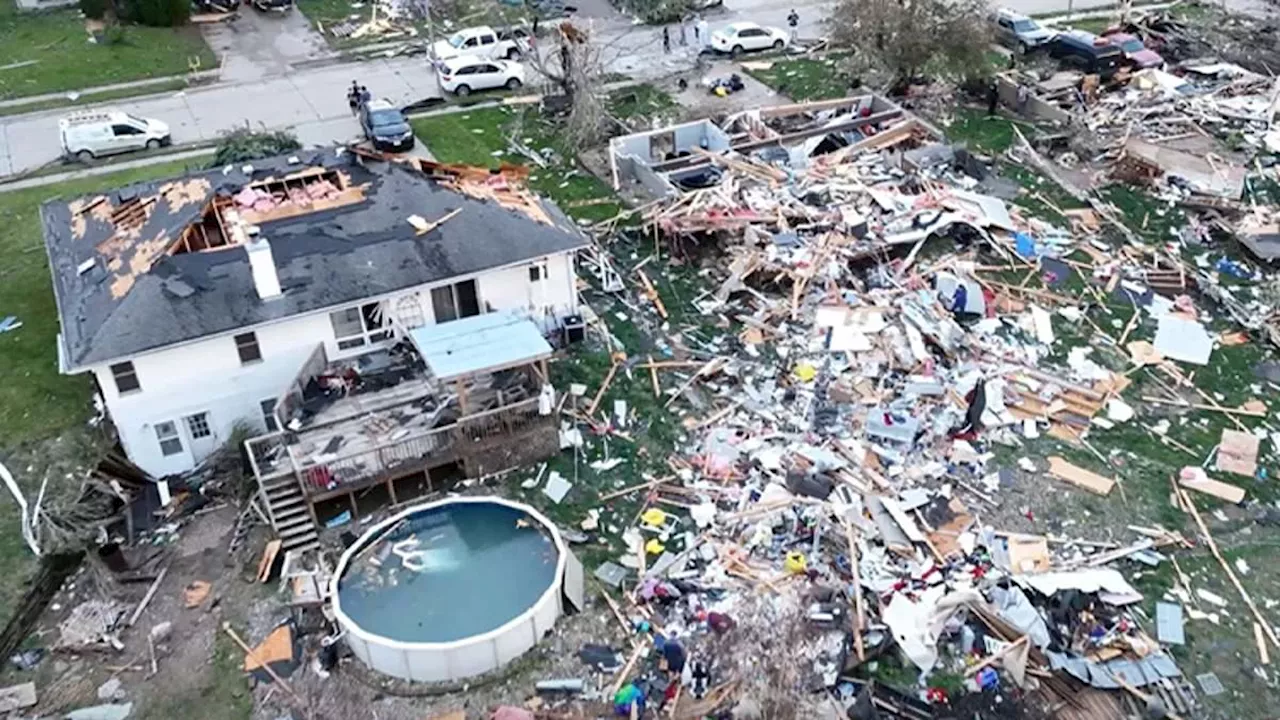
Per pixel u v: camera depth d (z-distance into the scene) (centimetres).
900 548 2392
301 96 4822
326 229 2831
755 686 2098
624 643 2216
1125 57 4894
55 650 2255
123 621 2311
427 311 2831
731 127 4328
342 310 2695
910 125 4244
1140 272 3450
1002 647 2167
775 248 3409
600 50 4997
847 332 3084
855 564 2342
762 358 3034
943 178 3988
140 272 2656
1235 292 3366
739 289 3291
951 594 2259
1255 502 2595
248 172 3036
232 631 2275
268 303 2623
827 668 2145
